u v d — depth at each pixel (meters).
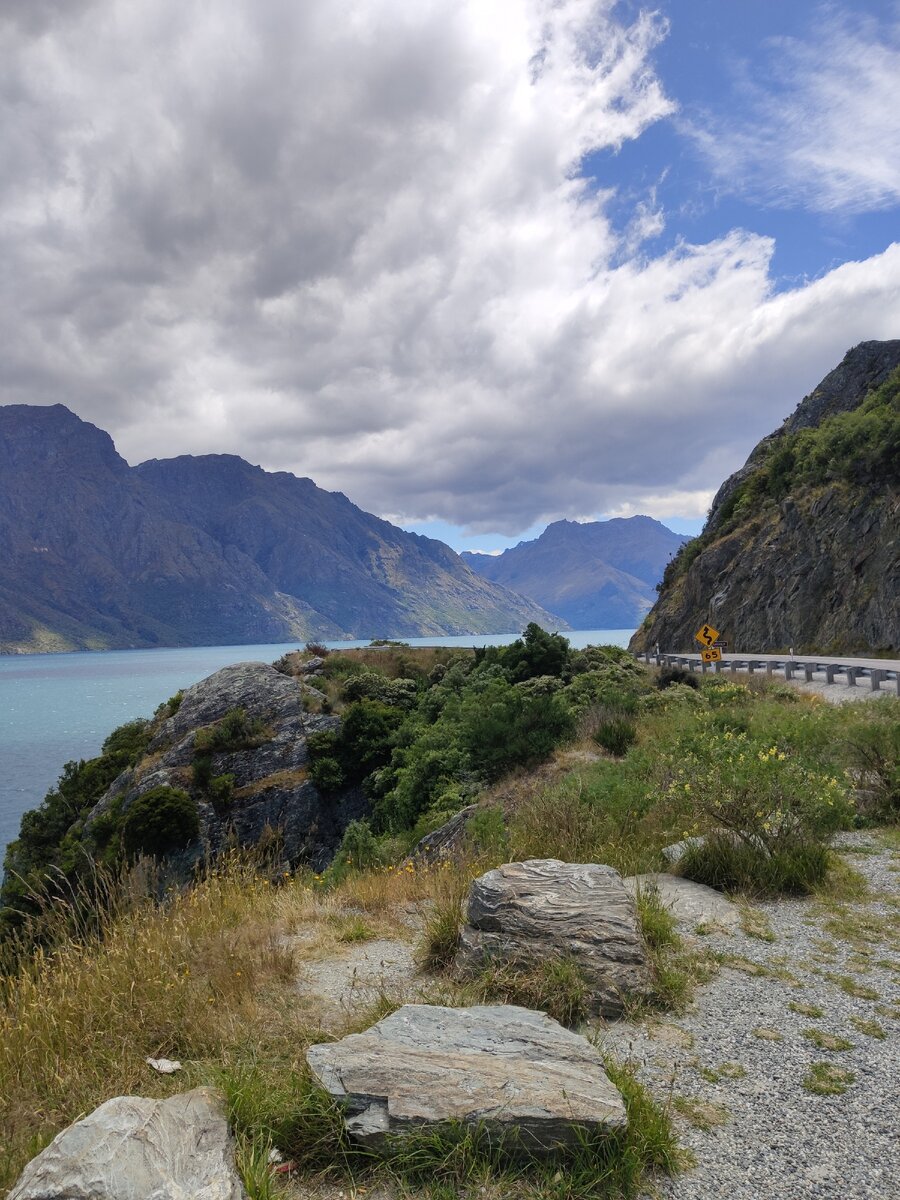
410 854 14.50
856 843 8.26
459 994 4.64
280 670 38.00
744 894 6.50
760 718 14.35
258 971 5.15
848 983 4.72
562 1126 2.96
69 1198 2.37
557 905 5.17
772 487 65.69
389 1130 2.98
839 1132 3.15
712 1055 3.86
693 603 66.00
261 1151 2.93
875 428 51.59
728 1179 2.87
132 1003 4.50
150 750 30.34
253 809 26.09
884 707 14.46
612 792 9.72
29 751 74.50
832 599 47.19
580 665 27.38
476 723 19.44
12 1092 3.71
